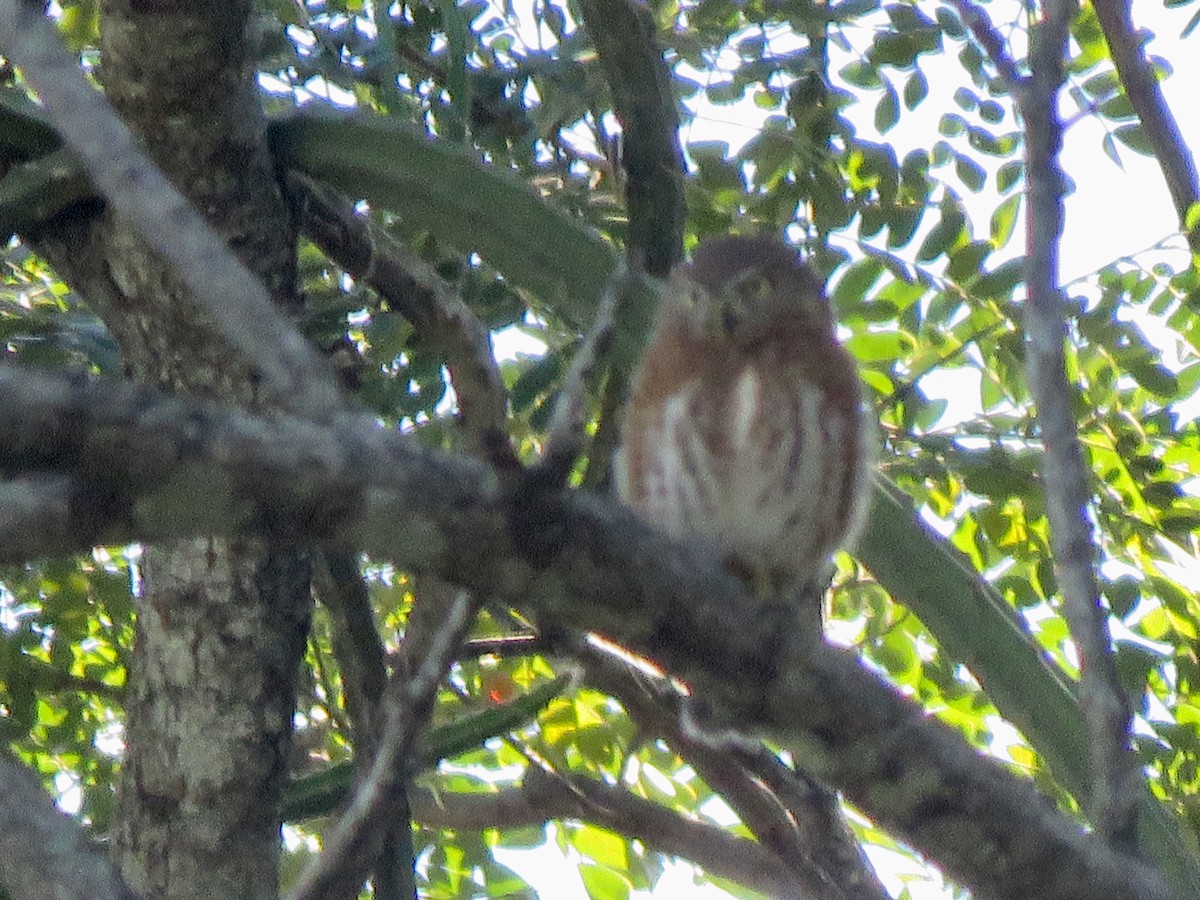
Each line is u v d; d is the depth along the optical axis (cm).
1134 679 1011
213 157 883
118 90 865
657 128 820
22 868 582
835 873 1047
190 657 895
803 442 913
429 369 1032
